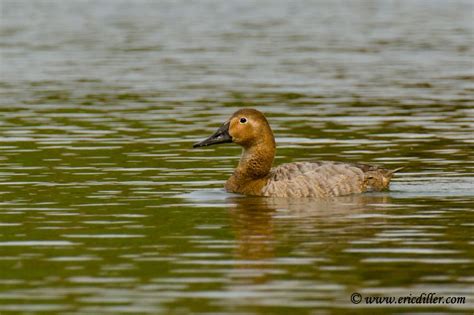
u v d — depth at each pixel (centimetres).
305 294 1700
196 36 6819
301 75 4981
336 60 5575
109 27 7394
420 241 2025
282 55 5800
